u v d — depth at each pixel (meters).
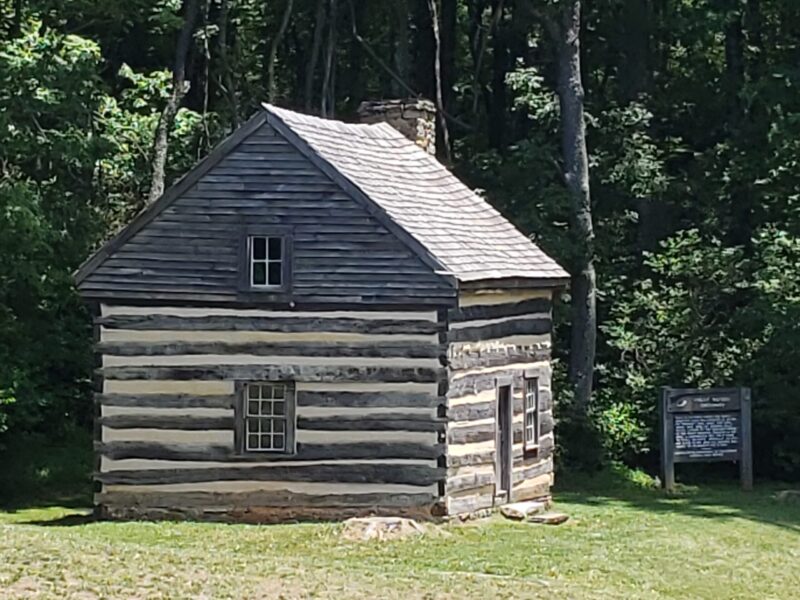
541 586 15.52
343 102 36.62
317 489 20.41
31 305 25.98
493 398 21.33
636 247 32.38
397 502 20.20
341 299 20.33
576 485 27.00
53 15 28.11
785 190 30.48
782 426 28.34
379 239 20.33
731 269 29.67
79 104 25.38
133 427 20.84
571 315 29.00
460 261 20.61
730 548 20.03
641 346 29.88
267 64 34.84
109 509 20.88
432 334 20.19
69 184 27.19
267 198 20.61
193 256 20.75
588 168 30.12
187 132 31.05
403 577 15.38
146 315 20.84
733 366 28.86
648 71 33.97
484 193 29.80
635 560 18.48
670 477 26.56
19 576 13.87
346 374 20.36
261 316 20.58
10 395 24.55
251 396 20.73
